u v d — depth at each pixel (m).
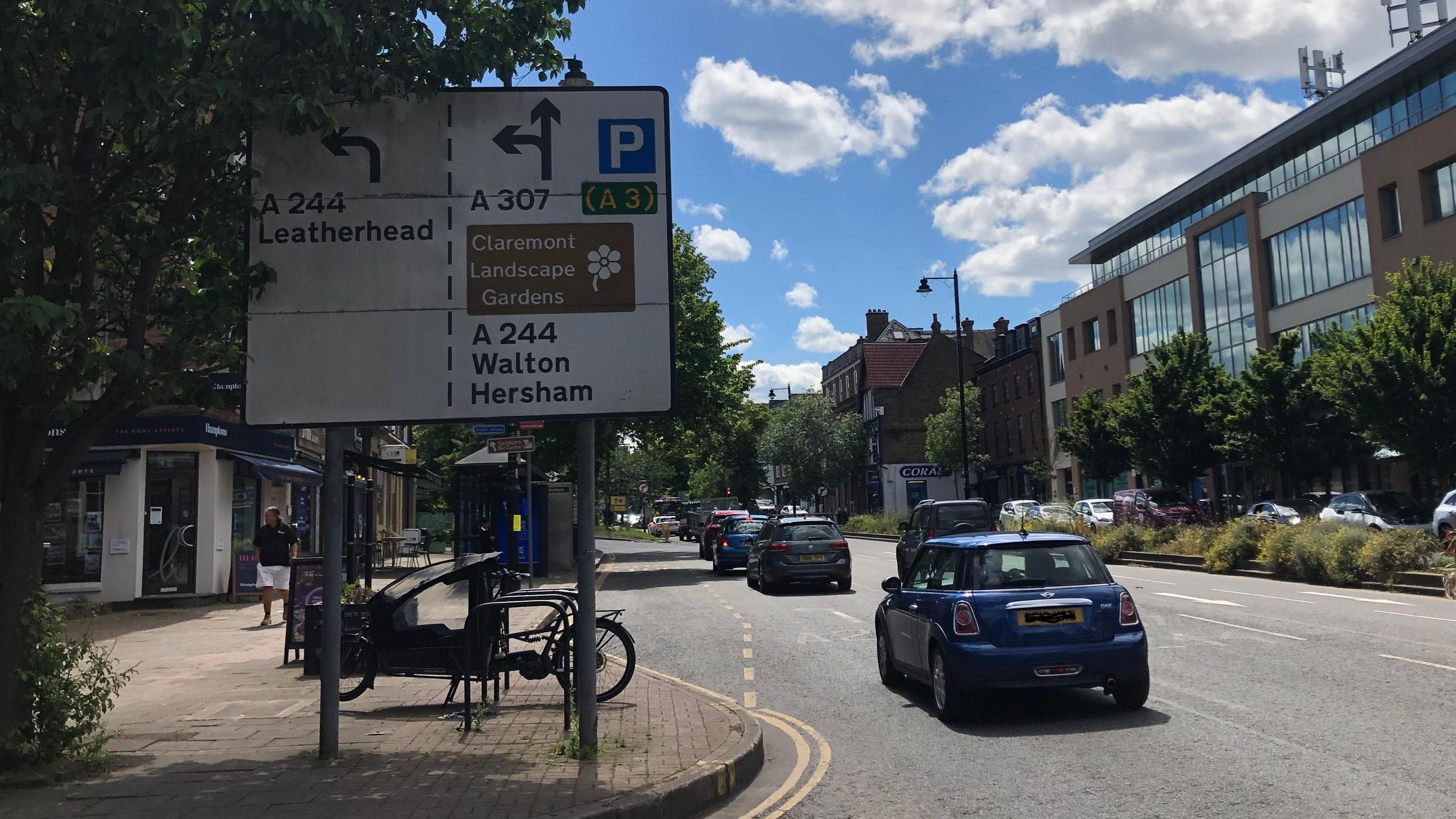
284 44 6.90
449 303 7.45
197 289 7.18
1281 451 30.67
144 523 19.78
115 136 7.16
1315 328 36.91
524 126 7.59
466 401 7.39
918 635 9.31
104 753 7.23
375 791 6.30
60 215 6.89
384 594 9.59
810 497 76.19
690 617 17.50
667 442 34.44
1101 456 44.22
